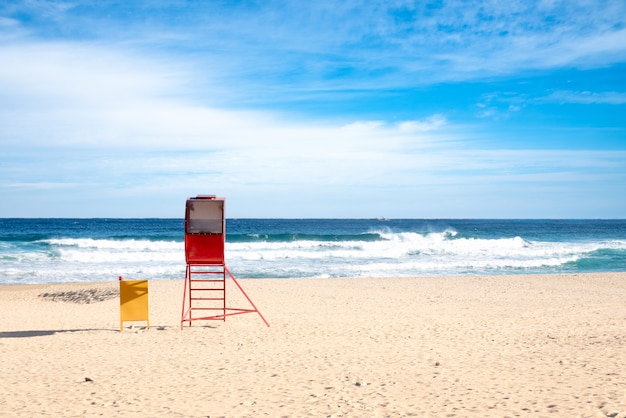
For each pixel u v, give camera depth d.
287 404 6.61
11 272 28.27
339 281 24.42
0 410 6.52
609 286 22.78
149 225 105.44
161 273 28.11
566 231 85.38
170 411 6.42
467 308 16.83
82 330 13.29
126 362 9.41
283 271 29.47
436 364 8.77
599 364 8.26
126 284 13.08
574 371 7.86
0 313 16.58
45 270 29.02
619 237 65.38
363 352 10.04
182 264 31.84
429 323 13.65
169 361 9.47
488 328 12.73
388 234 52.62
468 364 8.75
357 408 6.35
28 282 25.11
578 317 14.30
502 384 7.29
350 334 12.13
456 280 24.88
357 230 90.25
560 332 11.80
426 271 30.08
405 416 5.96
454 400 6.56
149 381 7.99
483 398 6.60
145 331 12.91
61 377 8.30
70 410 6.52
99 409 6.55
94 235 67.44
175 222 130.62
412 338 11.52
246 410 6.40
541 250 40.44
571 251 39.91
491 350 10.00
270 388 7.45
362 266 31.47
